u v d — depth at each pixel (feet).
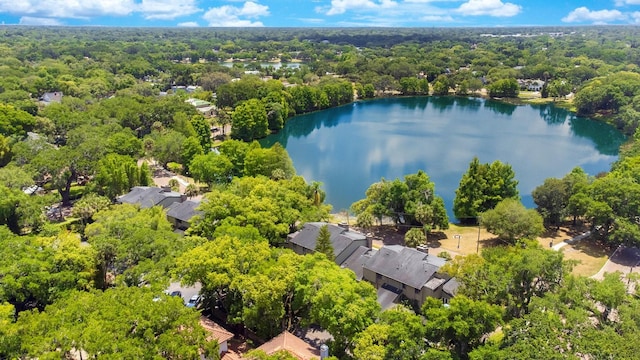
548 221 350.23
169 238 221.25
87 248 212.43
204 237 249.34
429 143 617.62
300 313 204.64
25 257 195.11
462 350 160.35
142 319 148.77
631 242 290.15
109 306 155.53
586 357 153.28
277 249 233.55
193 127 533.14
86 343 137.39
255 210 274.57
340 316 174.91
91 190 354.54
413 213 328.29
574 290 186.70
